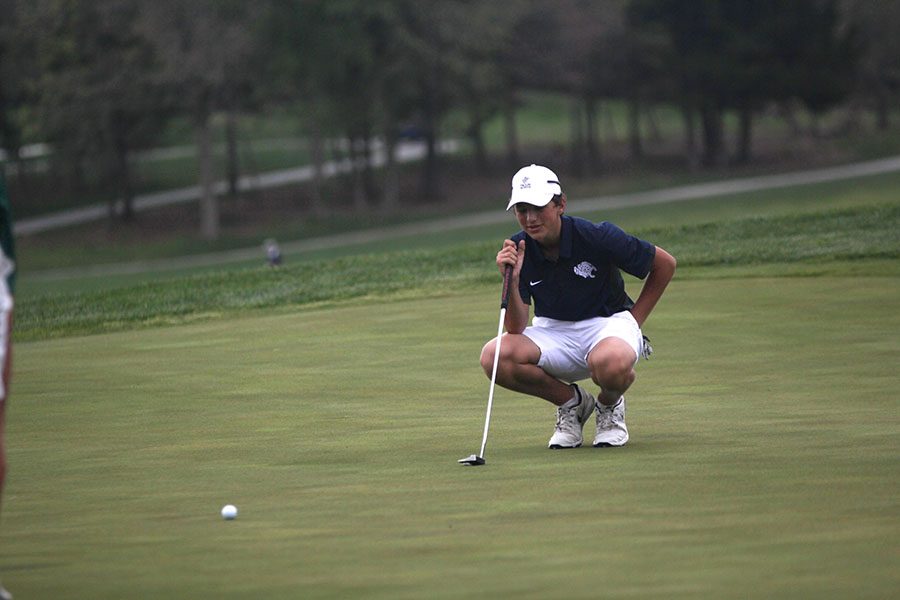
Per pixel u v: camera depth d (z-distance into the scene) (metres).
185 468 24.31
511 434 27.17
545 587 14.94
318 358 39.34
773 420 26.98
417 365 37.16
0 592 15.32
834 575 15.02
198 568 16.50
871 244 59.06
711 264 57.88
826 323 41.06
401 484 21.95
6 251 16.89
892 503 18.84
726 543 16.77
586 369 26.17
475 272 60.66
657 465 22.70
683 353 36.69
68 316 55.72
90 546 17.98
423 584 15.30
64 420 30.52
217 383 35.62
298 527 18.84
